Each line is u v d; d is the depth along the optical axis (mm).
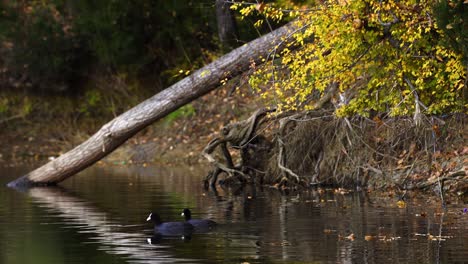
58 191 18703
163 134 27250
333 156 18750
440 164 17125
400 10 13344
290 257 10344
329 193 17625
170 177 21797
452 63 13516
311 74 14562
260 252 10719
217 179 21266
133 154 26672
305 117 18859
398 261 10000
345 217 13766
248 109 26375
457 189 16656
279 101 18406
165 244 11492
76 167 19672
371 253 10516
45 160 27203
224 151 19969
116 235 12414
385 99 14883
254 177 19938
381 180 17938
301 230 12469
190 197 17266
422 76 14039
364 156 18297
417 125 15852
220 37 24438
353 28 13211
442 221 13117
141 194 17922
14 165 25734
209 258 10383
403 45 14203
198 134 26625
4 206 16047
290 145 19172
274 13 14047
